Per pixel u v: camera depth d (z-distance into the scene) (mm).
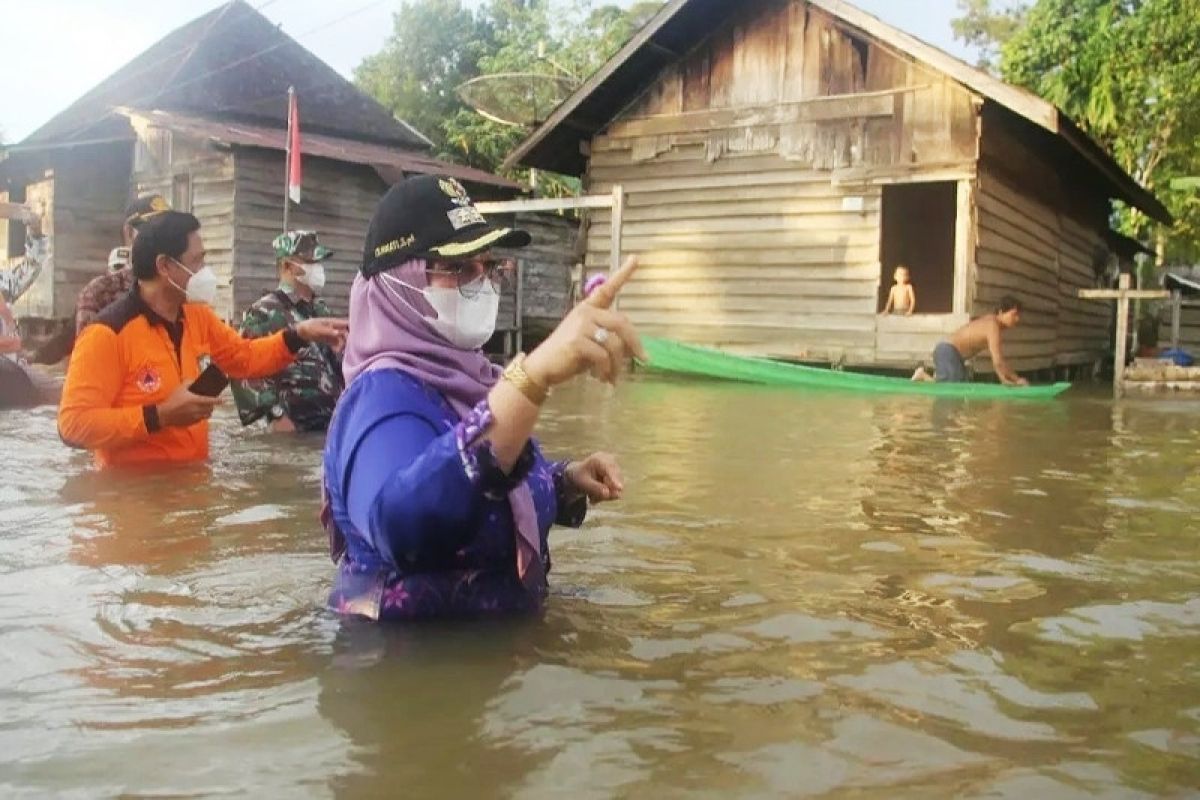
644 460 5047
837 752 1589
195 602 2391
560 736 1638
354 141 20562
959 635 2219
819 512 3670
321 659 1997
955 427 7051
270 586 2527
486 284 2254
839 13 12648
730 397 9461
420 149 21781
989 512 3738
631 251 14859
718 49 14188
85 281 19266
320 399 5762
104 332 4230
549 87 18172
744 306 14023
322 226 16953
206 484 3967
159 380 4332
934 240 18031
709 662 2006
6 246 20750
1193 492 4277
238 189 16016
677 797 1430
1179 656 2092
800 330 13625
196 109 18562
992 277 13273
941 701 1818
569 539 3133
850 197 13273
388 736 1633
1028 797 1442
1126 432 6941
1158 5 21078
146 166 18359
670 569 2770
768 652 2074
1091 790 1468
